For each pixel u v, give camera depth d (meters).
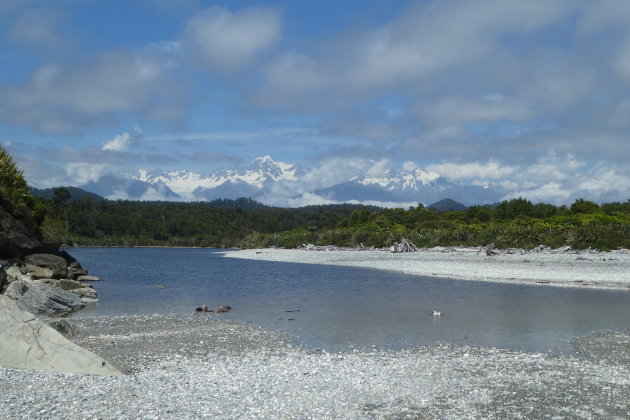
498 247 92.56
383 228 132.00
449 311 31.23
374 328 26.03
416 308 32.53
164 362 18.73
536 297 37.16
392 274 57.28
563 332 24.70
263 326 26.77
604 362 18.91
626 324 26.70
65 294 33.59
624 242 84.12
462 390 14.97
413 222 144.12
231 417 12.22
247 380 15.70
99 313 31.66
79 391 13.88
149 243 176.75
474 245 98.38
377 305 33.97
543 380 16.08
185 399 13.55
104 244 169.88
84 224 176.12
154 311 32.34
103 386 14.54
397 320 28.30
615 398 14.20
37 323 17.78
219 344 22.33
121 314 31.28
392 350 21.14
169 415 12.19
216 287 45.91
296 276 56.50
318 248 113.62
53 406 12.45
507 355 19.92
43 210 52.44
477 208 151.12
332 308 32.84
